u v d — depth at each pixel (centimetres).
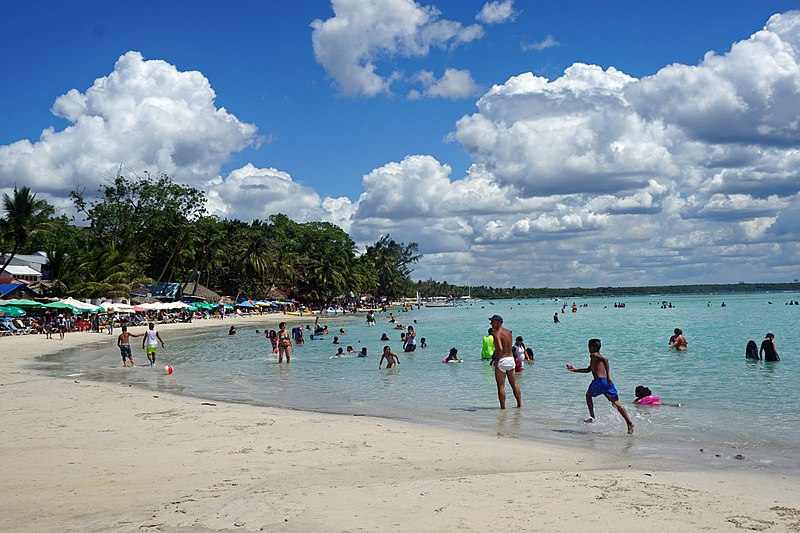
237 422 1426
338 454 1116
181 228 8925
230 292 11425
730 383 2106
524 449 1169
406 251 17638
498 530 693
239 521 729
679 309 11388
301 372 2758
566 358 3106
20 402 1752
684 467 1038
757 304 13600
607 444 1233
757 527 702
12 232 6225
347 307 14275
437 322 8419
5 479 944
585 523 716
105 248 7494
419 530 695
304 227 15325
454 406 1758
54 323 5800
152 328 3097
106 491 876
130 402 1747
